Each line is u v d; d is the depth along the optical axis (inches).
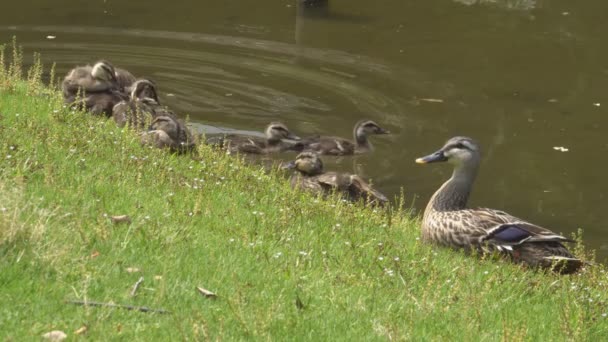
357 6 1140.5
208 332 293.0
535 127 826.8
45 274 311.0
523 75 946.7
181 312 309.0
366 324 335.0
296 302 335.9
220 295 329.7
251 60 957.2
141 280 322.3
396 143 782.5
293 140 756.6
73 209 386.6
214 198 476.4
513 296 399.9
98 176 454.6
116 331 285.4
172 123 633.0
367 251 426.9
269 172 709.3
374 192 650.2
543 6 1140.5
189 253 367.2
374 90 894.4
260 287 347.9
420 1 1160.2
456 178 518.0
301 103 857.5
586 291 417.4
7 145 465.7
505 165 751.1
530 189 711.1
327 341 313.0
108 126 634.2
